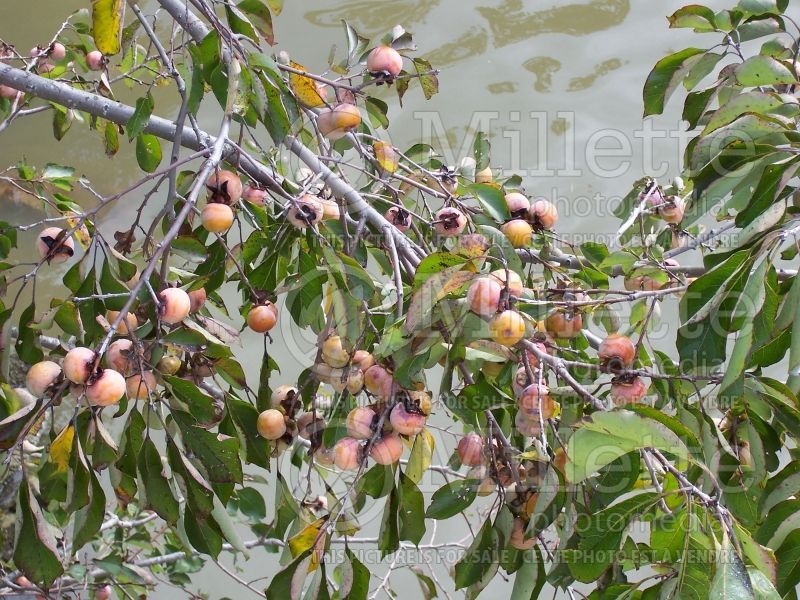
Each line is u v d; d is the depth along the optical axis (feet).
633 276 8.35
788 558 5.89
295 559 5.41
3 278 7.02
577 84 19.95
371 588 14.84
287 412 7.02
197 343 6.02
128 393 6.12
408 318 5.28
